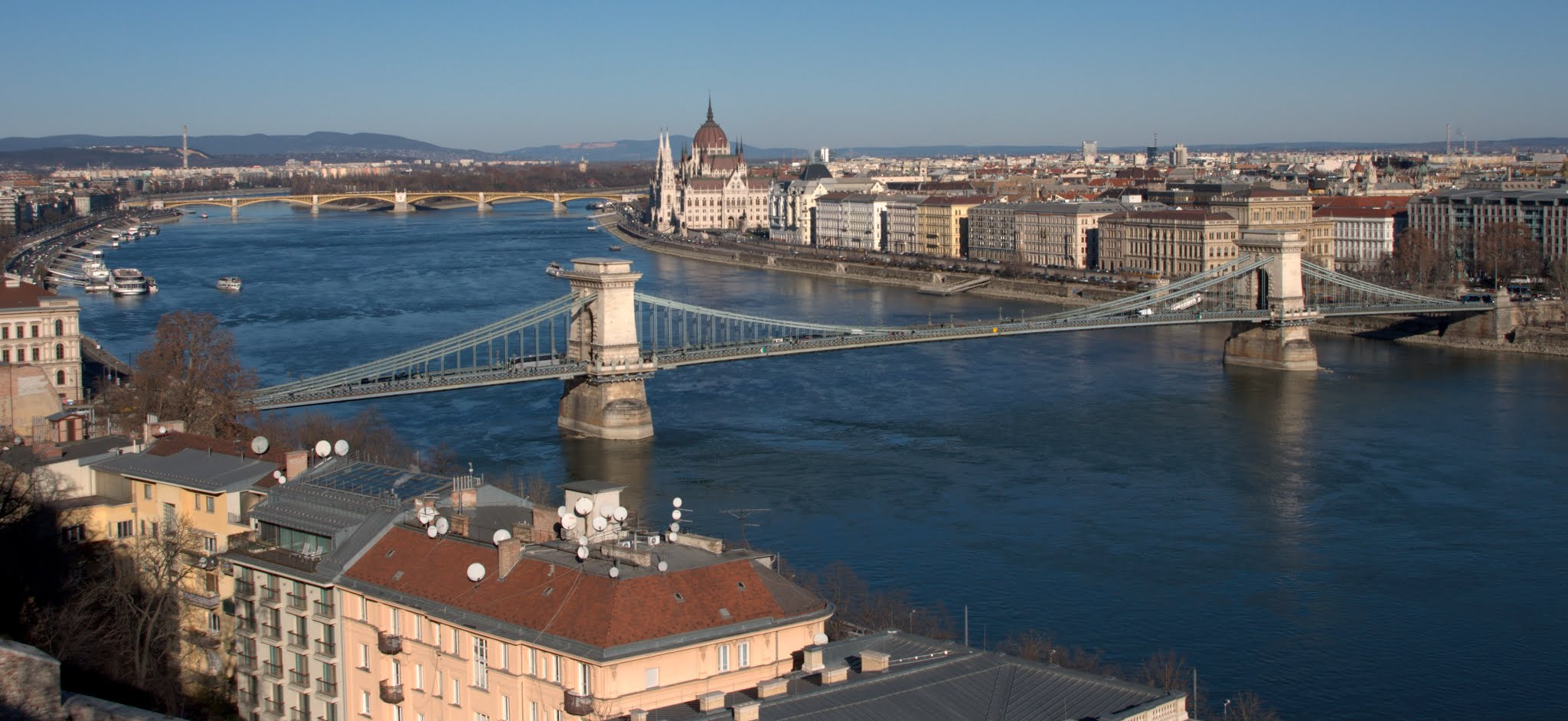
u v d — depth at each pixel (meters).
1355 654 182.62
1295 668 177.50
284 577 136.25
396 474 150.88
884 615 171.75
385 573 129.62
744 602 119.62
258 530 144.25
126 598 139.50
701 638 114.94
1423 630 191.50
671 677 114.19
